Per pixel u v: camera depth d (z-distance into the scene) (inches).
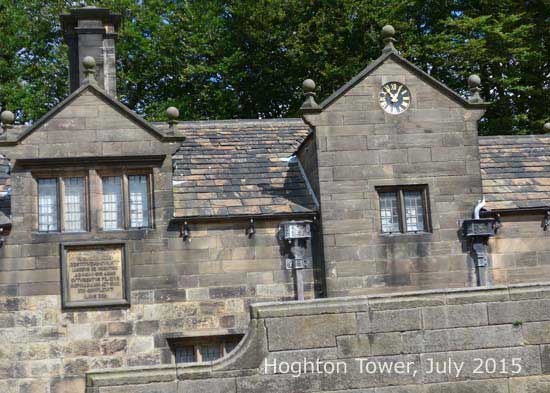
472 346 447.5
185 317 701.3
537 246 756.6
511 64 1411.2
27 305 683.4
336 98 736.3
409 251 722.2
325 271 708.7
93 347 684.7
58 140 705.0
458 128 746.2
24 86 1398.9
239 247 719.1
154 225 709.9
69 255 694.5
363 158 731.4
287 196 753.6
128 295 693.9
